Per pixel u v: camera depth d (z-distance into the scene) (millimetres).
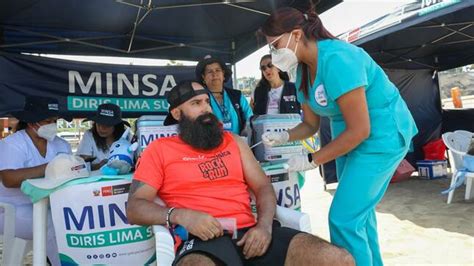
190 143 2072
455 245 3752
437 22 5938
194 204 1997
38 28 5145
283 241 1802
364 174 1999
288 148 2574
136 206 1928
